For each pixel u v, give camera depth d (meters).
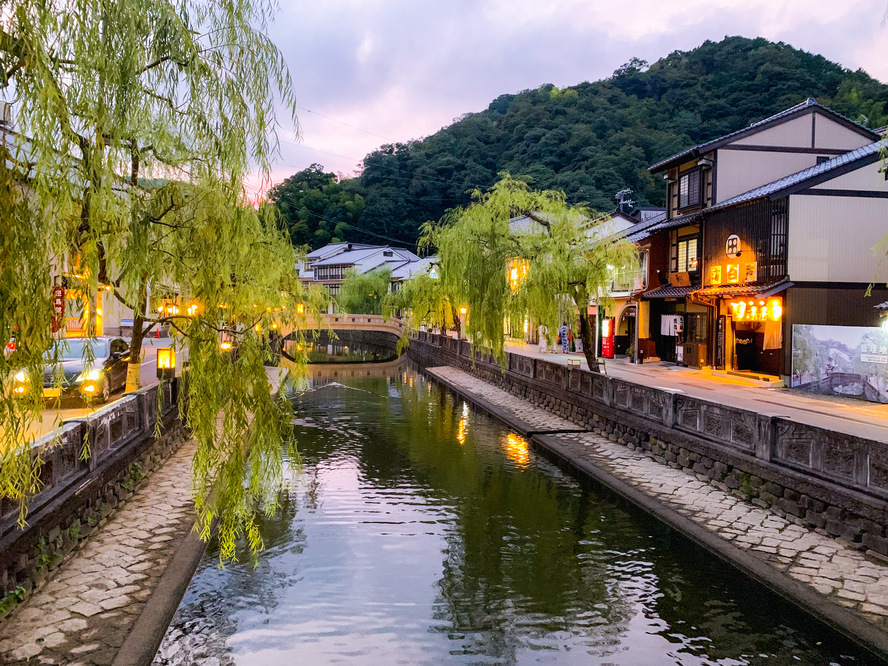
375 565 8.73
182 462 12.41
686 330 27.70
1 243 4.12
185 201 6.46
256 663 6.29
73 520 7.80
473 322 18.02
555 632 6.96
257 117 5.98
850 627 6.10
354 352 55.00
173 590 6.95
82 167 4.80
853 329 17.55
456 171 73.50
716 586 8.02
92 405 12.89
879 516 7.48
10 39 4.24
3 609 6.01
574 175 54.62
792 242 20.33
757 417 10.01
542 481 12.92
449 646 6.68
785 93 58.44
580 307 17.23
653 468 12.66
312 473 13.61
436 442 16.91
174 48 5.58
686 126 61.97
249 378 6.33
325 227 83.19
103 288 6.46
